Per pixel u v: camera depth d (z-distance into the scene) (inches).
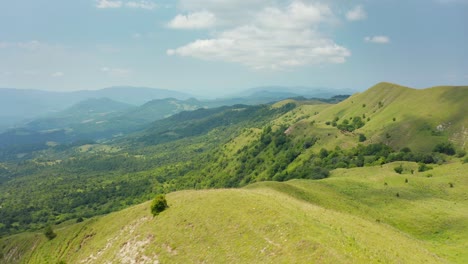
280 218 1807.3
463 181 3922.2
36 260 3919.8
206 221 2108.8
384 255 1505.9
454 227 2770.7
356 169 5698.8
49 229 4377.5
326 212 2269.9
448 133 7239.2
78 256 3176.7
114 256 2455.7
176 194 3006.9
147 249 2193.7
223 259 1667.1
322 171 6077.8
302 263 1337.4
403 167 5374.0
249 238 1732.3
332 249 1400.1
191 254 1876.2
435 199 3489.2
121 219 3184.1
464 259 2150.6
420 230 2817.4
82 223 3988.7
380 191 3720.5
